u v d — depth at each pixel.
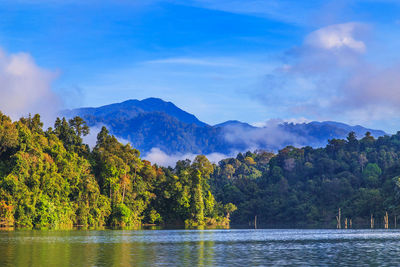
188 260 53.12
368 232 135.25
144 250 65.81
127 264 49.00
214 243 82.31
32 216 136.00
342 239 95.44
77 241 82.19
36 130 172.00
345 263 50.31
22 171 134.50
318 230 160.75
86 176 162.75
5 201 130.00
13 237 90.75
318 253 61.97
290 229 178.00
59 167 153.25
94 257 55.34
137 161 195.00
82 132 188.88
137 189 193.12
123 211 174.75
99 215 166.25
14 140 139.12
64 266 46.72
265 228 199.50
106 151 183.62
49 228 138.75
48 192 144.88
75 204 158.50
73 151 178.12
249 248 70.81
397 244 78.62
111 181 176.50
